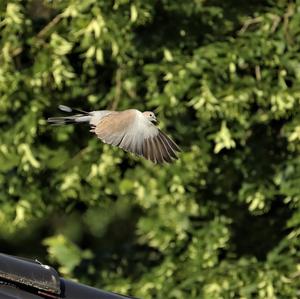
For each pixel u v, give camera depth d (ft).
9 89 47.26
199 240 50.26
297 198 48.19
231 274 49.14
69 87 49.37
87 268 52.24
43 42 47.96
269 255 49.78
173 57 47.55
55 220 68.80
